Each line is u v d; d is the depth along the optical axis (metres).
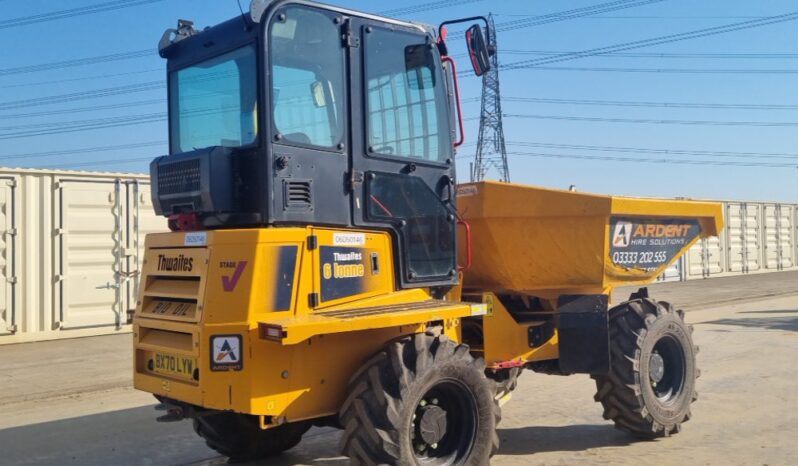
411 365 4.32
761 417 6.74
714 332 12.52
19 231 11.53
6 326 11.41
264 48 4.12
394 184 4.65
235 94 4.40
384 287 4.57
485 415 4.70
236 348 3.91
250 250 3.95
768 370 8.99
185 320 4.23
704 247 25.86
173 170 4.53
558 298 5.91
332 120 4.37
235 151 4.28
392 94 4.70
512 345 5.81
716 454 5.64
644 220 6.19
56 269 11.84
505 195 5.67
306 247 4.14
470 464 4.61
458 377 4.54
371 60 4.59
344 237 4.35
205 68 4.71
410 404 4.23
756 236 27.92
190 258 4.28
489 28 5.15
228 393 3.94
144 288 4.71
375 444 4.14
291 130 4.19
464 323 5.75
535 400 7.68
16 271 11.49
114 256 12.45
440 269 4.91
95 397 8.23
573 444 6.03
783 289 21.70
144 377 4.60
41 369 9.73
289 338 3.73
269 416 4.02
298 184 4.17
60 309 11.90
